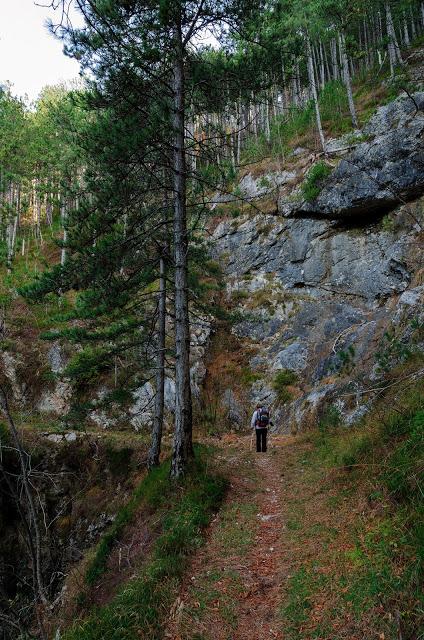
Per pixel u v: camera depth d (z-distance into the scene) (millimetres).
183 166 10016
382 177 19875
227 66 9492
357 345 16922
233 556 6090
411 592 3689
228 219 28531
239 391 21531
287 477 9633
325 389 16562
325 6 23625
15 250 36281
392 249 19141
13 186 40656
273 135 32750
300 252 23859
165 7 8398
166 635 4527
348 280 20969
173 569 5652
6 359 22578
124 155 9539
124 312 12547
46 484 16812
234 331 24172
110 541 8812
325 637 3912
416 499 4770
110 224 10531
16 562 13586
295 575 5180
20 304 25500
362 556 4723
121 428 20047
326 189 22641
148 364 13180
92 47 8555
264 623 4535
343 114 28922
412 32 31859
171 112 9414
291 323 22484
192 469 8906
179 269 9805
